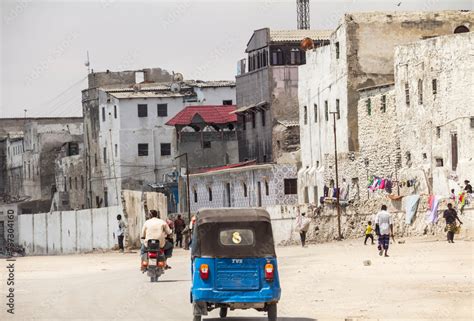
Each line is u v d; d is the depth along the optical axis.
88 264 66.12
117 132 136.50
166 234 47.31
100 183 142.38
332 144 97.31
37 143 163.50
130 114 135.75
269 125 114.62
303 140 105.56
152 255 46.75
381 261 55.59
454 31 94.31
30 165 167.25
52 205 159.38
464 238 70.00
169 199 126.06
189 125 126.25
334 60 96.12
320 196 99.00
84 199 148.88
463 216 70.38
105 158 141.00
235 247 31.84
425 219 74.44
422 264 52.75
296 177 105.50
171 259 67.19
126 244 83.62
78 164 150.38
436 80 81.06
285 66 114.75
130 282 47.38
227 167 115.81
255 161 115.81
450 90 79.81
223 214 32.19
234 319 34.31
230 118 125.62
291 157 111.81
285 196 105.06
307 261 58.38
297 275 49.47
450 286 42.50
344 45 93.25
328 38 117.50
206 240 31.91
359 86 93.06
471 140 78.00
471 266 50.94
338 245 73.56
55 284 48.34
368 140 89.94
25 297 42.31
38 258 79.69
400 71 85.31
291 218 79.38
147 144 136.00
